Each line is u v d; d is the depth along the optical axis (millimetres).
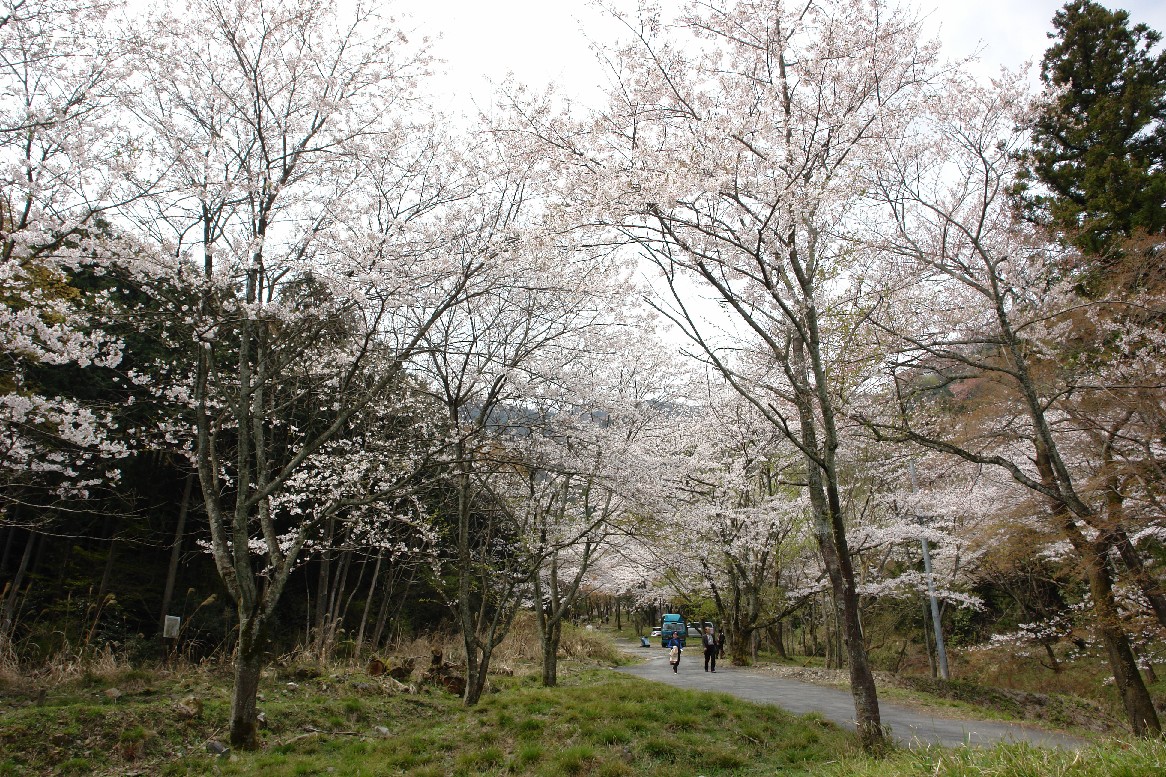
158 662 13461
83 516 16844
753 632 21266
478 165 9320
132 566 18375
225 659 12375
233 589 8219
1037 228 11312
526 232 8812
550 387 12539
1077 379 9766
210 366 8703
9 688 9172
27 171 7293
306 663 12297
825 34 8461
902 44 8539
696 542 16641
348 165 9070
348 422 12078
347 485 11594
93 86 8000
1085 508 8914
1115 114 13672
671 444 17188
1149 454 9500
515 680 13922
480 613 11883
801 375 9445
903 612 23359
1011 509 12344
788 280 8508
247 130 8672
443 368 11711
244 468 8547
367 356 10562
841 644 21906
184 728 8195
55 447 9625
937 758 5094
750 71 8867
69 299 10492
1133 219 12320
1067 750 4949
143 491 17391
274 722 8766
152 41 8188
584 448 12516
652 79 8133
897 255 10500
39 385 12297
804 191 7516
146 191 8070
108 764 7215
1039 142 14039
